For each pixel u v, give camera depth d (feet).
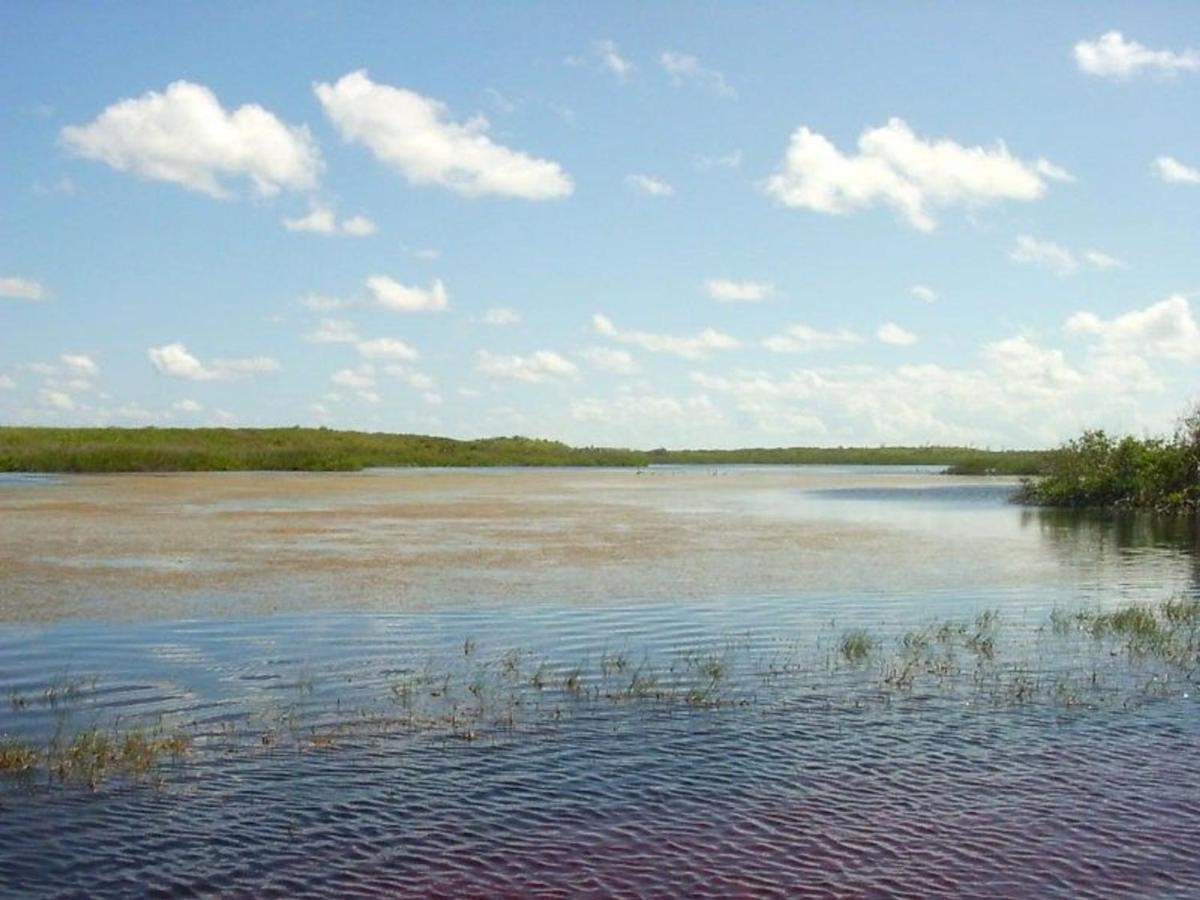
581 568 100.99
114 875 33.01
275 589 85.61
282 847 35.09
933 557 114.62
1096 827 36.52
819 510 189.67
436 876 32.94
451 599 82.12
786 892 31.81
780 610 79.30
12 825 36.73
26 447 388.57
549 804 38.91
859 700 53.62
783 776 41.96
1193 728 48.37
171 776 41.73
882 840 35.55
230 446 460.96
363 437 546.67
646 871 33.24
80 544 115.85
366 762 43.55
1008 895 31.55
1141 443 200.23
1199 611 78.79
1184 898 31.35
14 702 51.96
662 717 50.34
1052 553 120.26
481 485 289.12
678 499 223.51
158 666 59.41
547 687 55.98
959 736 47.29
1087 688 56.03
